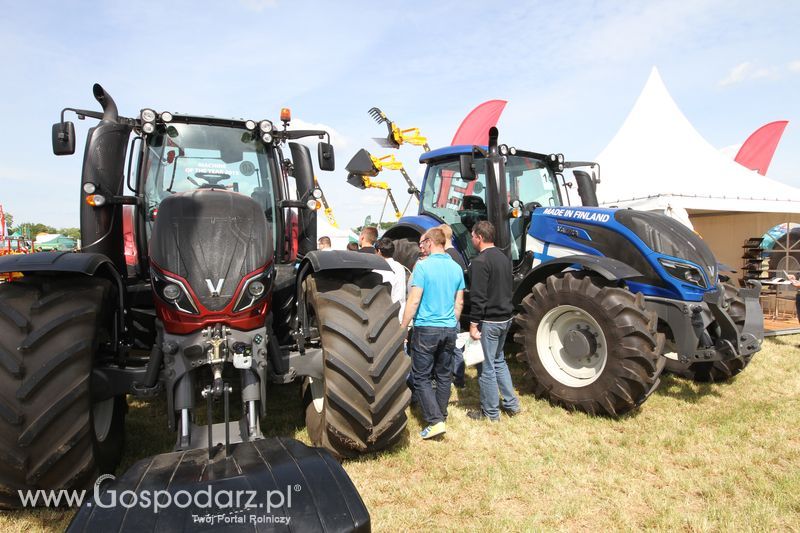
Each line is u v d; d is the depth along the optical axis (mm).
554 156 5789
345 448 2953
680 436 3566
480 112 16672
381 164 8688
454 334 3723
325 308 2893
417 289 3641
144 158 3498
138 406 4105
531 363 4391
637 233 4344
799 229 8922
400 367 2947
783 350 6285
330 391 2779
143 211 3434
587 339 4008
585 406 4000
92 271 2521
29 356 2320
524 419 3969
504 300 3902
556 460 3232
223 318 2471
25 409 2266
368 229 5582
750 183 8773
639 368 3754
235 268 2537
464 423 3875
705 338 4168
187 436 2307
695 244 4215
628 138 10688
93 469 2447
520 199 5625
